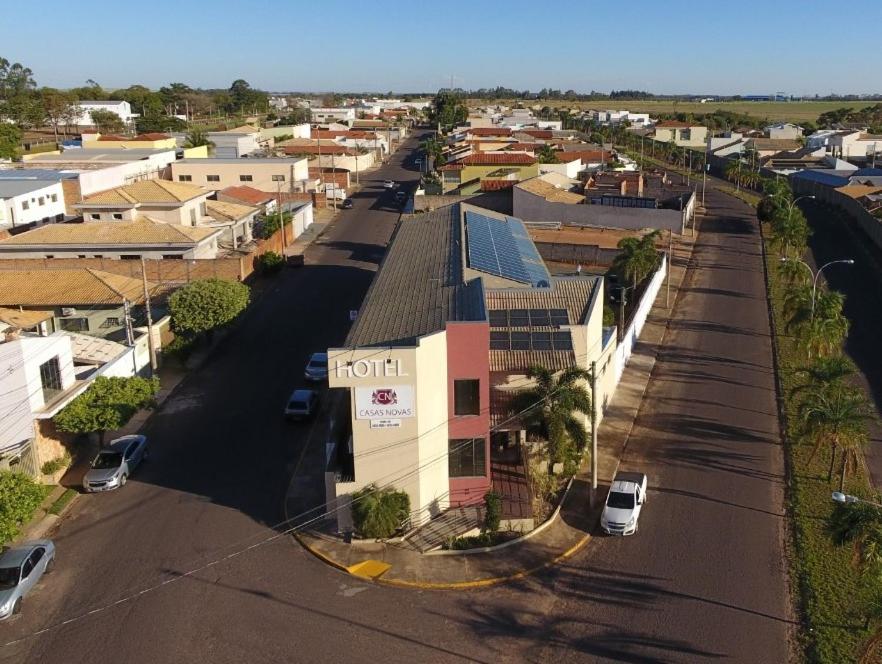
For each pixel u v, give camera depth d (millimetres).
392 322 35500
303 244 91188
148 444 41938
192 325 52438
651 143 198250
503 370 35688
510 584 29516
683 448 40594
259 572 30594
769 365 53000
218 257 74000
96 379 40094
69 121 193250
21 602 28562
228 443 42000
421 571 30359
